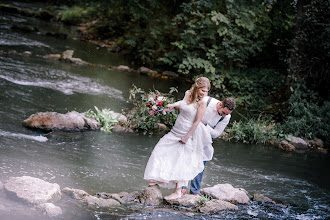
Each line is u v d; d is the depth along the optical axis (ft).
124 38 55.16
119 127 24.52
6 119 21.76
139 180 16.88
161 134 25.02
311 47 36.24
